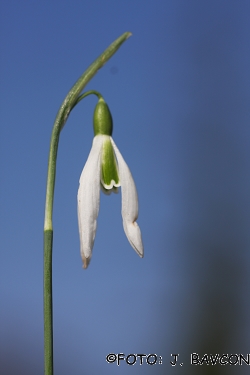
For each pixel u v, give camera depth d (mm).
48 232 211
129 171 219
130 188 218
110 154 218
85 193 215
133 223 218
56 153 212
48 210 211
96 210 215
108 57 215
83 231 214
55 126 211
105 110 219
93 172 217
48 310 209
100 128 219
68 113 213
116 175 219
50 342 209
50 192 211
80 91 214
